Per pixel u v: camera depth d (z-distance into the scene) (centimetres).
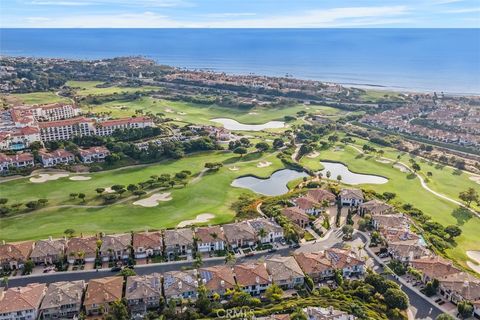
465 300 13750
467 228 19688
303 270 15325
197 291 14150
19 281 15212
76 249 16525
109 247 16525
